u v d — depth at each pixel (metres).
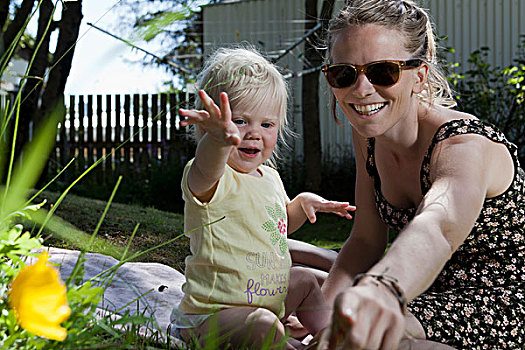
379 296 1.10
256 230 2.09
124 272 2.96
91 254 3.12
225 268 2.04
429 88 2.14
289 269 2.20
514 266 2.07
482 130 1.94
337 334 1.07
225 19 12.02
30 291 1.01
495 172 1.96
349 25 1.98
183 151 9.66
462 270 2.13
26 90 5.44
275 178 2.41
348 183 9.26
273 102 2.22
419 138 2.11
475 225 2.05
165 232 4.34
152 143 9.77
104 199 8.62
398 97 1.97
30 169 1.00
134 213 4.96
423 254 1.34
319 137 8.79
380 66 1.93
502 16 10.82
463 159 1.81
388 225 2.38
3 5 5.41
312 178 8.75
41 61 5.56
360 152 2.45
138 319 1.41
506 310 1.99
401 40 1.97
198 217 2.03
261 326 1.91
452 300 1.99
